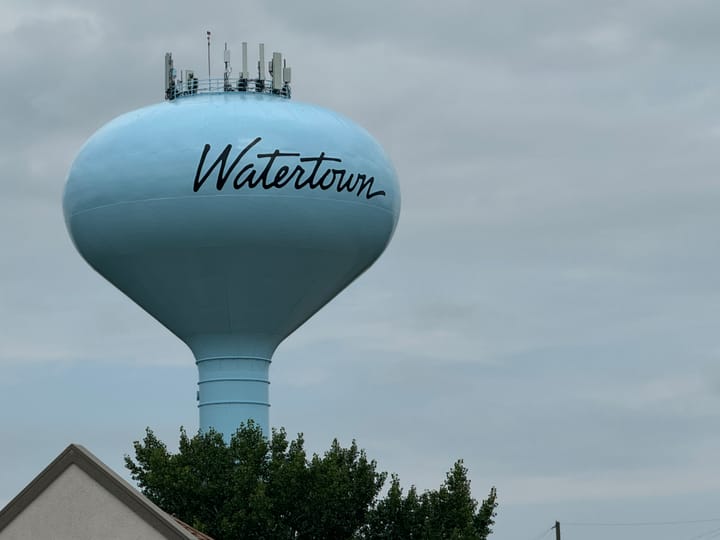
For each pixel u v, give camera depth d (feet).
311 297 195.31
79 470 127.85
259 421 198.90
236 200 184.03
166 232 185.57
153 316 200.03
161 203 184.85
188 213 184.55
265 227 185.37
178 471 195.21
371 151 193.26
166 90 199.93
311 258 189.67
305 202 186.29
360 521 200.85
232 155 184.14
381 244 196.34
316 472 195.42
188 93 197.67
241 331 196.24
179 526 127.13
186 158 184.44
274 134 185.98
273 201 184.85
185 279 190.19
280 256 188.24
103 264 193.47
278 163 184.96
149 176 185.06
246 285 190.49
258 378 198.59
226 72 198.49
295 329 201.87
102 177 187.62
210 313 194.18
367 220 191.52
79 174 190.60
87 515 127.34
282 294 192.75
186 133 185.47
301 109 192.34
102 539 126.62
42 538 128.06
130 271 191.93
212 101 191.01
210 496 195.42
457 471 200.85
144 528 125.90
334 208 187.93
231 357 197.57
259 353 198.70
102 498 127.13
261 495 190.49
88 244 192.13
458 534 188.75
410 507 197.57
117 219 187.21
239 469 195.00
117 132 189.26
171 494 196.54
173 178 184.44
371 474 204.33
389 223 196.03
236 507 192.75
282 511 194.49
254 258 187.62
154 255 188.14
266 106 190.29
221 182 183.73
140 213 185.78
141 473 206.49
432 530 194.80
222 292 191.31
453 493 198.80
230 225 184.75
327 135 189.06
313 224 187.21
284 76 199.00
